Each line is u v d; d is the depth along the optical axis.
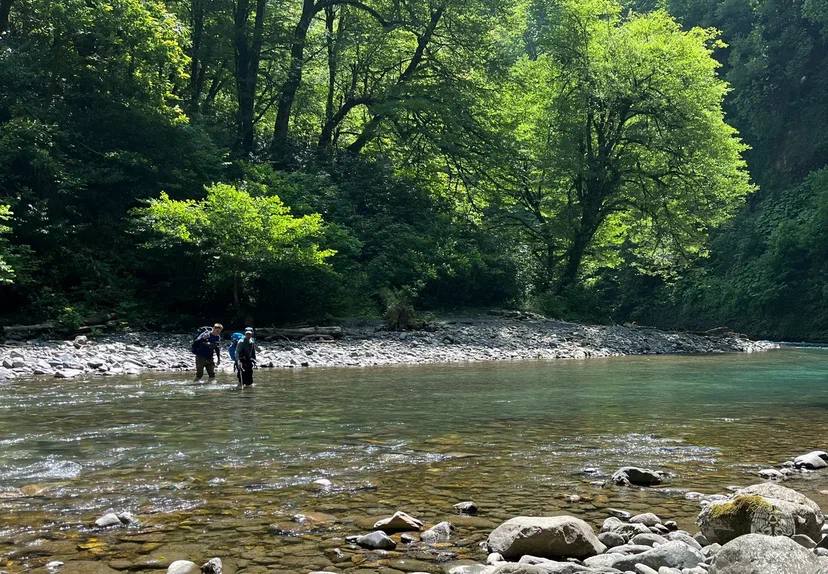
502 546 3.92
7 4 23.86
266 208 21.03
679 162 33.94
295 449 6.96
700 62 33.56
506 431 8.11
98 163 23.41
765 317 45.31
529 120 36.41
